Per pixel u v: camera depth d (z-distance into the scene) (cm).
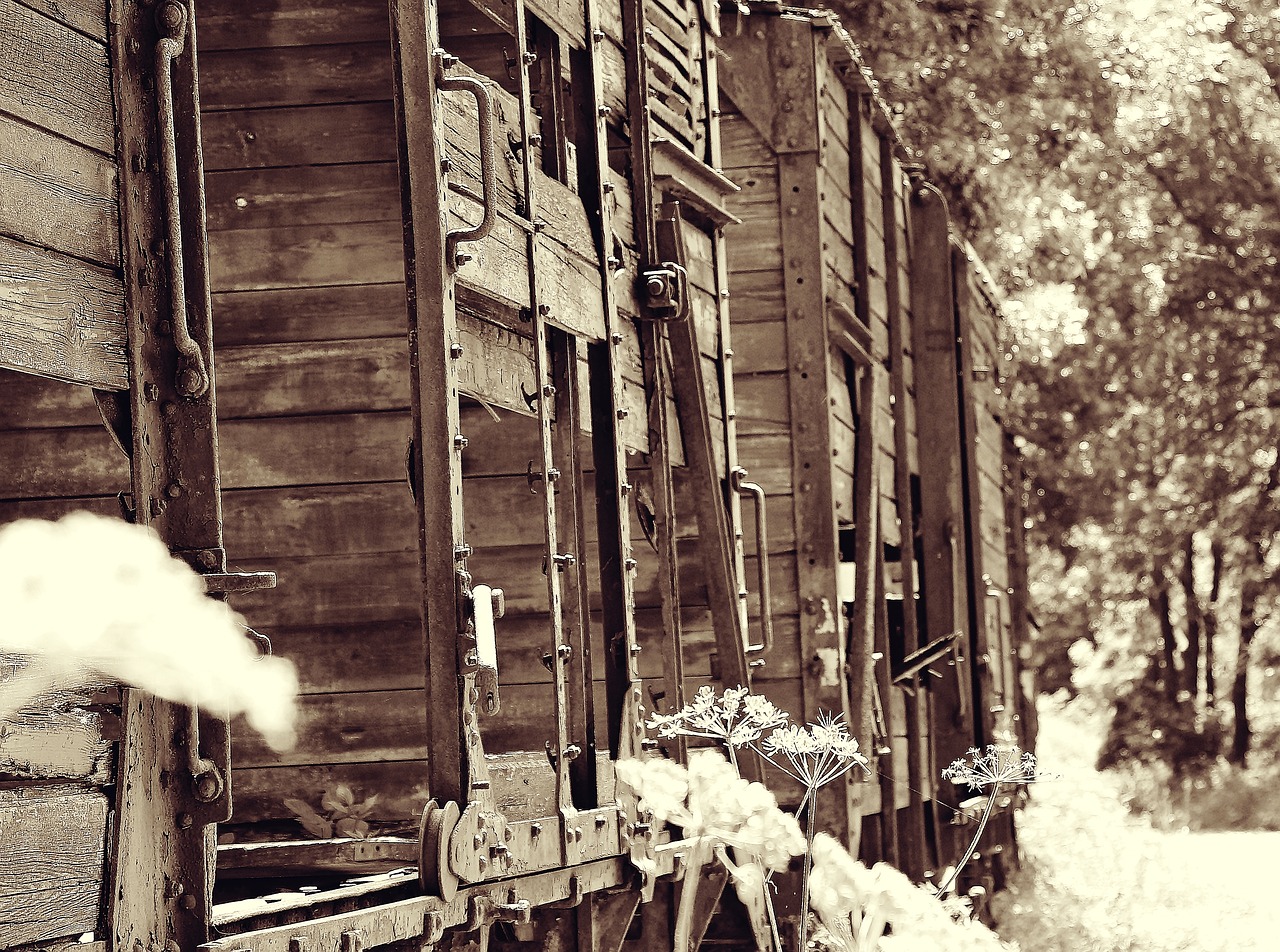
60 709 204
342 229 482
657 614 625
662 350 561
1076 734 1642
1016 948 554
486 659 323
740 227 710
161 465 230
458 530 334
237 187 484
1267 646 2333
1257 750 2373
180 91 238
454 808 318
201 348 234
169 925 221
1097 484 2147
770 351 703
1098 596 2342
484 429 528
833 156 763
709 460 568
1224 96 2044
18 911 192
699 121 629
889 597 980
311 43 486
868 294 809
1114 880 1130
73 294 215
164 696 220
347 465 478
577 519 439
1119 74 1806
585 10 472
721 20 716
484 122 339
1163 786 2339
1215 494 2153
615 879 440
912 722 872
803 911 388
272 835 461
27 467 456
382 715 471
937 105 1764
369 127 482
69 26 218
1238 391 2109
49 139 212
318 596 477
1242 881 1363
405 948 304
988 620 1142
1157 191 2061
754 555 692
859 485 772
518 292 390
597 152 471
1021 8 1741
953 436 988
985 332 1245
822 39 726
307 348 480
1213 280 2086
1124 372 2122
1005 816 1107
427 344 334
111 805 212
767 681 684
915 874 849
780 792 660
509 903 355
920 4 1744
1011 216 1823
